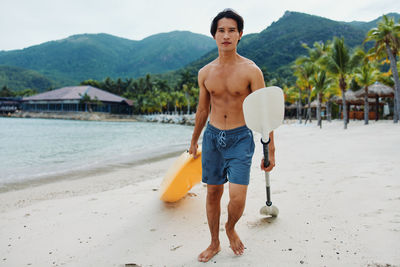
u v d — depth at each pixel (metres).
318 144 10.00
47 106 119.06
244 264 2.04
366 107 25.92
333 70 22.52
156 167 8.11
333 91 34.31
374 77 25.45
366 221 2.55
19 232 3.01
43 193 5.14
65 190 5.38
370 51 23.34
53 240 2.76
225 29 2.07
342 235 2.34
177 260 2.21
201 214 3.26
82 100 106.19
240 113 2.14
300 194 3.64
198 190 4.27
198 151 3.40
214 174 2.25
